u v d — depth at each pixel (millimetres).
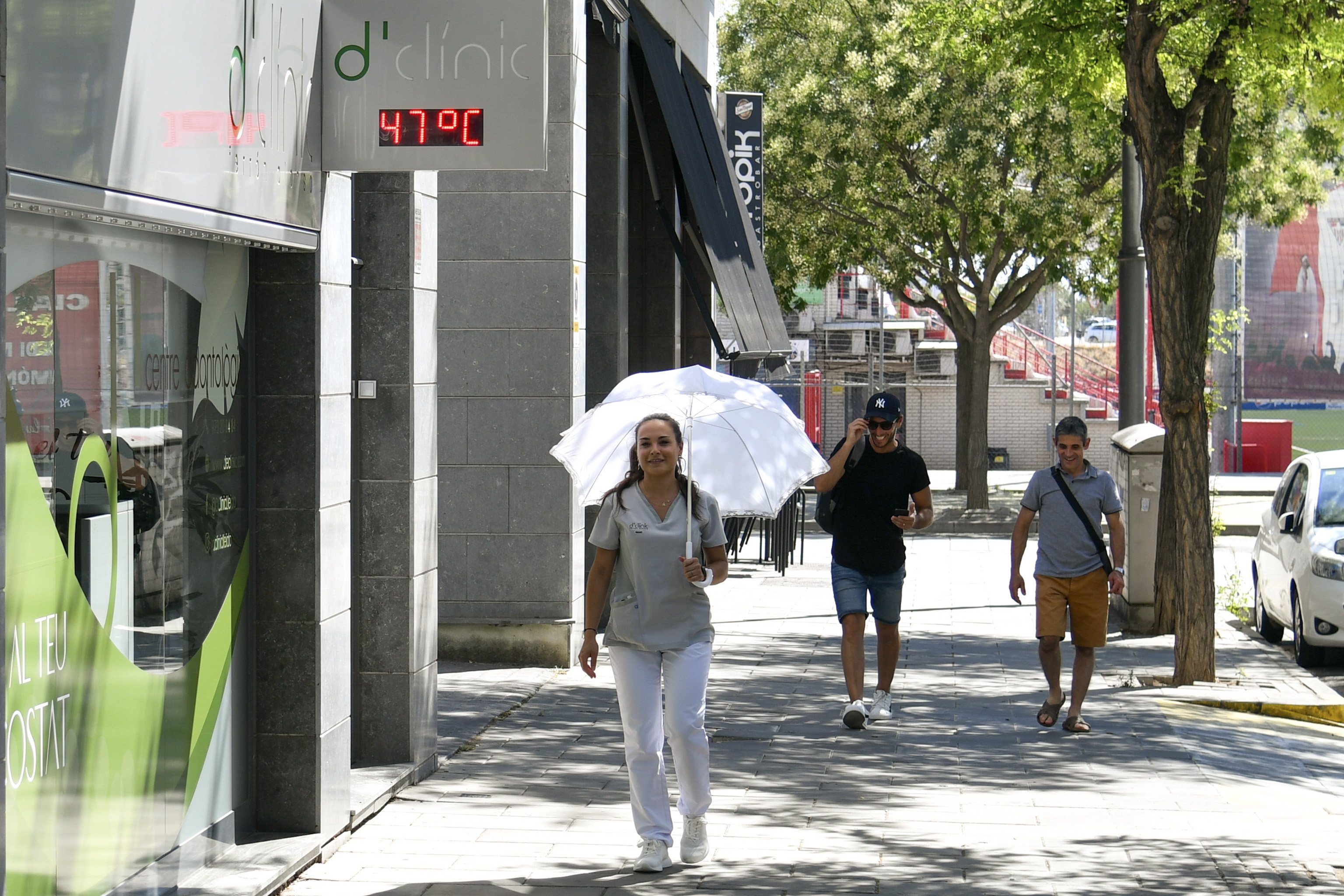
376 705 10359
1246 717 13867
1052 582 12414
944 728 12617
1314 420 52469
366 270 10258
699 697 8398
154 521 7133
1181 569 15250
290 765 8469
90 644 6512
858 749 11719
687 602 8383
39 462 6059
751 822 9422
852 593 12531
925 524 12586
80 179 5773
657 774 8398
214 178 6934
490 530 15211
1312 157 38844
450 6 8188
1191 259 15359
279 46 7652
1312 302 52188
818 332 56156
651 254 20656
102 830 6660
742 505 8844
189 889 7453
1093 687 14875
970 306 54875
